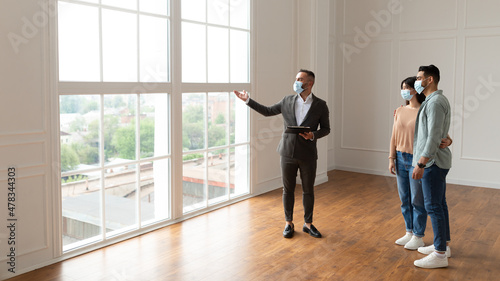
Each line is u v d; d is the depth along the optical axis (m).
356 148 7.16
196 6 4.55
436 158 3.23
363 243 3.84
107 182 3.78
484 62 5.95
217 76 4.90
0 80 2.96
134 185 4.04
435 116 3.16
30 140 3.15
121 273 3.17
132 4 3.88
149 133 4.15
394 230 4.20
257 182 5.63
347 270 3.25
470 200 5.37
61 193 3.39
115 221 3.88
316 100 3.81
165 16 4.19
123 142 3.90
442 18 6.21
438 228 3.27
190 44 4.52
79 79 3.50
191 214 4.65
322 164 6.39
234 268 3.28
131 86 3.90
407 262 3.41
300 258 3.48
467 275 3.16
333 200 5.36
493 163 6.02
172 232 4.12
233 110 5.16
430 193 3.28
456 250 3.67
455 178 6.32
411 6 6.44
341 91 7.21
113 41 3.74
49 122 3.26
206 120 4.79
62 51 3.36
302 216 4.66
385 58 6.74
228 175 5.18
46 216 3.29
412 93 3.57
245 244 3.80
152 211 4.25
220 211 4.86
